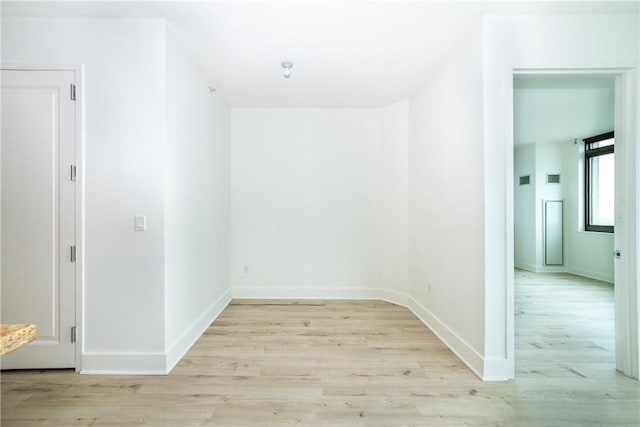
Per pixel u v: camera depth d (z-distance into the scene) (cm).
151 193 230
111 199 229
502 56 220
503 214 220
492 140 220
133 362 228
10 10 218
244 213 432
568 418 177
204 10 217
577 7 210
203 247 316
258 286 430
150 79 229
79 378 220
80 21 229
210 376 223
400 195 396
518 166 675
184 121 269
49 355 229
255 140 431
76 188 229
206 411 183
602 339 290
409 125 386
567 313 366
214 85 348
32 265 228
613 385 211
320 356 254
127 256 229
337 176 430
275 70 311
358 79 332
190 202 282
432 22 229
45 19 228
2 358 228
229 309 381
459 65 257
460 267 255
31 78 228
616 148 229
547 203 628
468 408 186
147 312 229
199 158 306
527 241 652
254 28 238
